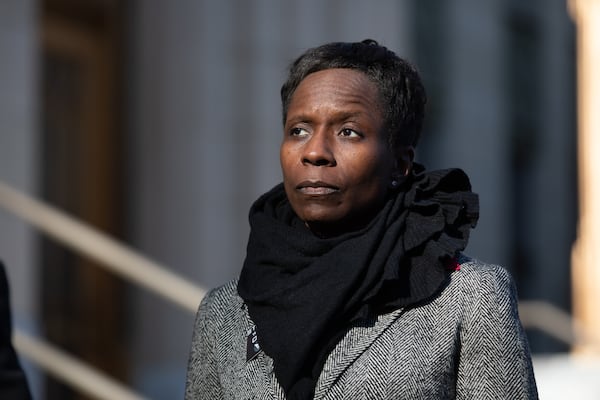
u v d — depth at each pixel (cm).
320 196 423
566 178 2300
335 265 416
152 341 1238
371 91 430
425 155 1736
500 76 1977
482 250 1869
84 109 1271
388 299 420
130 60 1268
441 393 413
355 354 414
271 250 432
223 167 1252
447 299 422
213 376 457
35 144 1069
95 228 1262
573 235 2338
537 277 2172
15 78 1042
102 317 1262
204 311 466
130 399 888
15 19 1045
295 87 442
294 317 416
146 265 923
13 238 1027
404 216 429
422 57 1725
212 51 1251
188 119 1238
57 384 1191
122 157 1266
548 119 2206
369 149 425
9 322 507
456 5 1808
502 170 1953
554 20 2236
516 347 419
